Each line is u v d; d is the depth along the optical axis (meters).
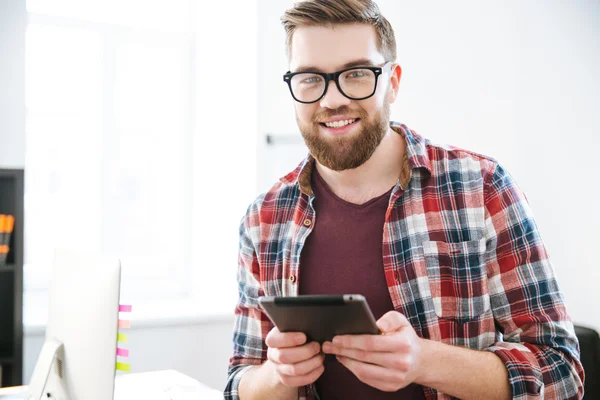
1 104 2.92
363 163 1.29
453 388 1.14
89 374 1.51
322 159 1.28
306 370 1.11
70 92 3.55
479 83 2.54
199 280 3.76
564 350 1.21
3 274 2.77
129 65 3.70
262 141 3.41
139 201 3.74
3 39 2.92
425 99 2.74
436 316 1.28
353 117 1.23
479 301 1.28
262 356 1.44
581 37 2.20
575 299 2.22
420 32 2.76
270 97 3.41
